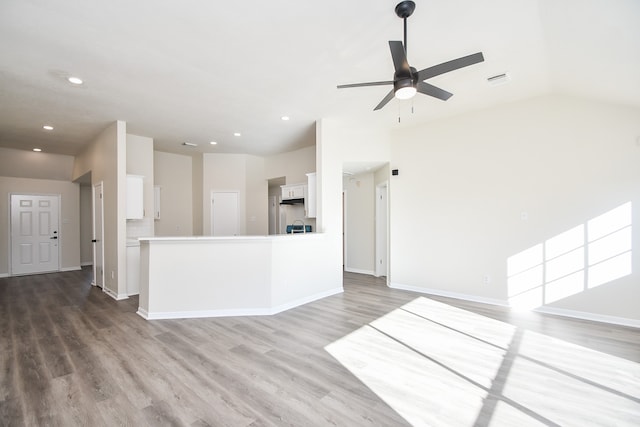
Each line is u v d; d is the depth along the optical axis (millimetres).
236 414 1920
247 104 4164
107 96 3834
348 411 1946
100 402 2043
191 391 2170
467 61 2258
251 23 2424
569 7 2188
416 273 5094
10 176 6594
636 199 3402
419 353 2748
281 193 7961
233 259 3867
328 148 4898
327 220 4852
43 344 2973
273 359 2646
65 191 7324
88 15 2297
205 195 6965
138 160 5578
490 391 2158
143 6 2201
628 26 2197
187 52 2855
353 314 3875
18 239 6707
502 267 4238
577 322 3533
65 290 5289
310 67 3156
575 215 3732
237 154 7195
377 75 3346
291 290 4211
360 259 6906
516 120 4117
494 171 4305
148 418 1882
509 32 2561
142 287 3920
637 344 2902
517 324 3471
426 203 4969
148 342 3012
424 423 1829
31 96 3785
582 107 3697
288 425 1819
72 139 5691
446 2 2188
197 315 3791
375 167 5926
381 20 2402
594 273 3615
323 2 2180
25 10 2232
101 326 3471
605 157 3562
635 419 1847
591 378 2314
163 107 4227
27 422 1850
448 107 4320
